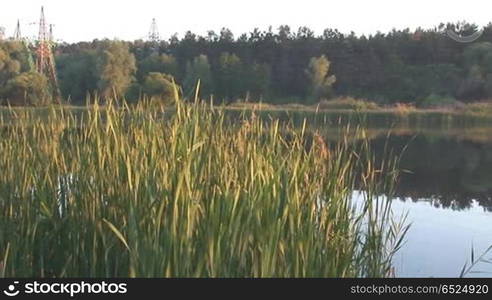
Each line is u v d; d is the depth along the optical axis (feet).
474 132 95.35
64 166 13.73
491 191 39.19
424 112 123.95
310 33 171.73
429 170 50.21
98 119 13.34
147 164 11.45
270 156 13.16
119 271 11.14
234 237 10.45
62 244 12.67
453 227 27.99
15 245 11.90
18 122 16.07
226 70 132.05
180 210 10.05
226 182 11.10
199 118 12.78
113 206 11.75
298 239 11.25
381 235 15.07
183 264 9.87
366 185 15.84
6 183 13.61
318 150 15.62
